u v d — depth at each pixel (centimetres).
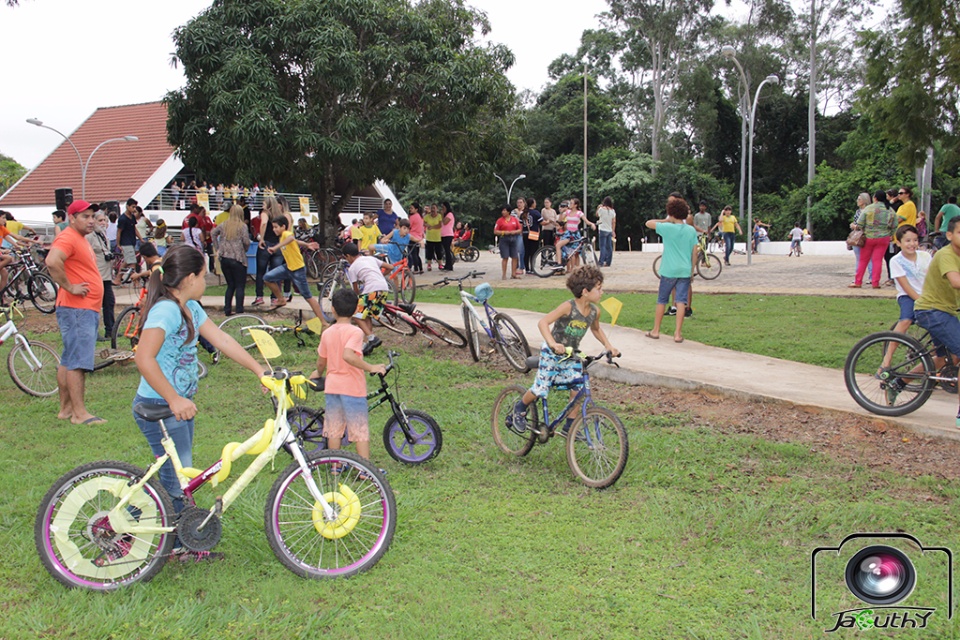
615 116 5703
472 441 656
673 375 804
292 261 1020
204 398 779
